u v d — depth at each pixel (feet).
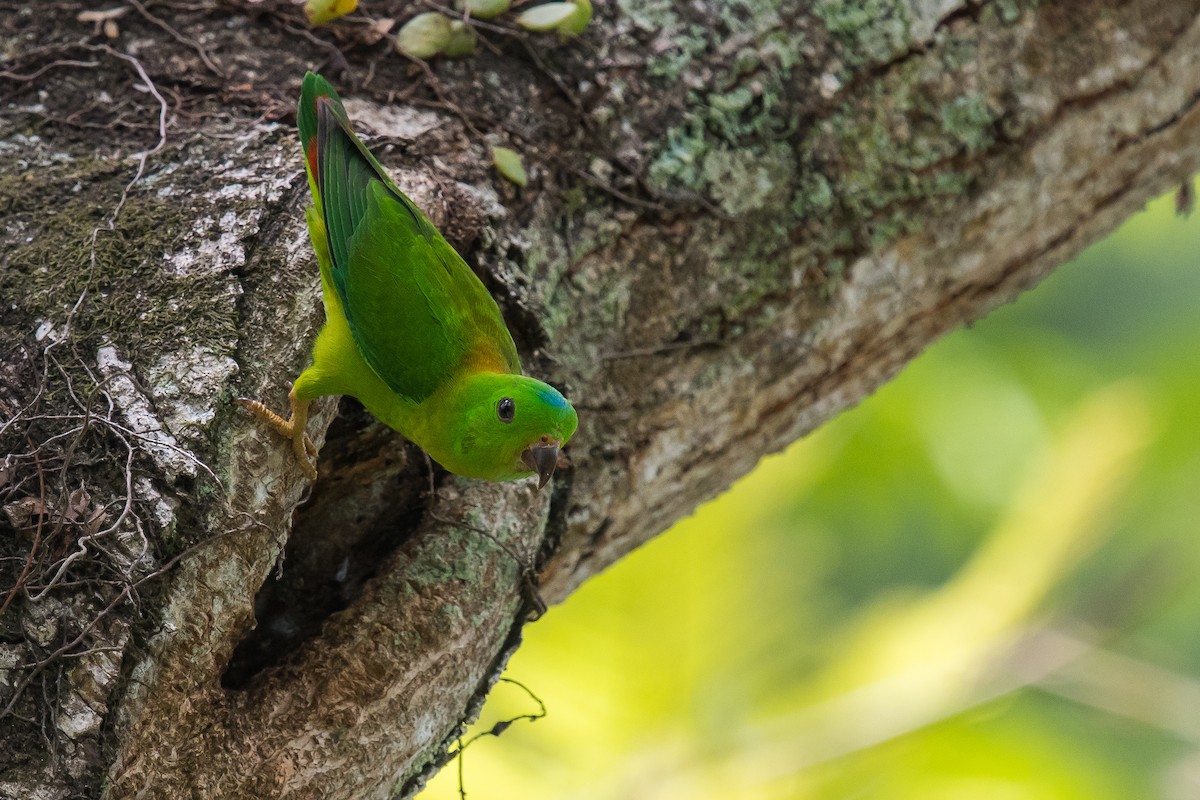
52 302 19.66
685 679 31.37
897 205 26.94
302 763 19.56
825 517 45.37
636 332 24.89
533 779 30.63
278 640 21.61
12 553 17.58
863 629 35.32
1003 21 27.66
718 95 25.79
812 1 26.73
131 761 17.56
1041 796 33.04
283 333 20.26
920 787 32.78
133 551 17.88
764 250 25.88
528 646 31.30
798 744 31.96
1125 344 51.42
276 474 19.57
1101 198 29.89
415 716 20.95
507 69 25.16
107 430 18.51
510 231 23.59
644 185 24.91
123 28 24.36
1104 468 36.63
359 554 22.70
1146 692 37.76
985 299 30.12
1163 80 28.96
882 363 29.12
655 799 30.63
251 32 24.75
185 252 20.52
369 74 24.61
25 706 17.06
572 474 24.07
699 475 26.78
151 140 22.74
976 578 35.88
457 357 21.29
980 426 47.21
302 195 21.70
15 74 23.45
